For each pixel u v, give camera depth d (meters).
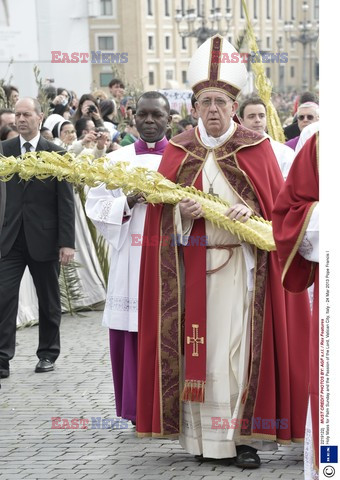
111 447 8.50
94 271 15.80
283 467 7.76
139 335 8.15
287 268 6.29
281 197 6.30
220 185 7.99
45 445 8.59
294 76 105.75
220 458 7.91
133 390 8.95
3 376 11.23
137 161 9.36
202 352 7.83
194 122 18.08
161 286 8.01
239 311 7.90
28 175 7.87
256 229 7.68
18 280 11.38
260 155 8.02
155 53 83.06
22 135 11.44
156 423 7.99
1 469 7.90
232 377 7.87
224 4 89.75
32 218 11.27
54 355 11.64
